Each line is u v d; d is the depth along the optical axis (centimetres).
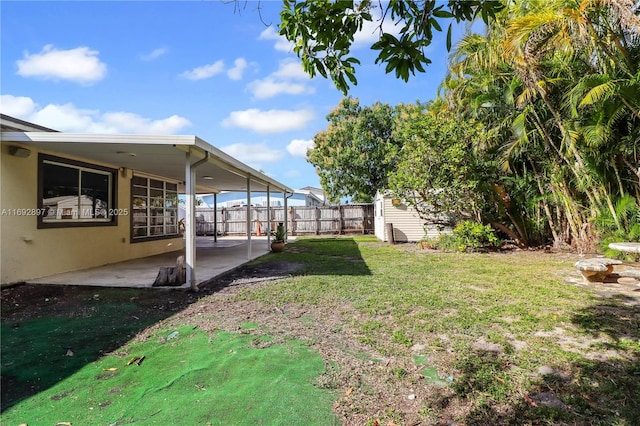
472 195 1102
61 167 673
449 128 1059
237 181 1108
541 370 275
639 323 377
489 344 327
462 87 1108
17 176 579
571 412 220
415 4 212
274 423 212
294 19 223
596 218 861
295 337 350
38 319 409
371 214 1839
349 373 275
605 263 572
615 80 673
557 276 640
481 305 448
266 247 1232
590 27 659
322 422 214
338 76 243
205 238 1720
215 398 241
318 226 1867
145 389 254
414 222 1387
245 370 281
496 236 1125
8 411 226
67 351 320
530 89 825
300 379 266
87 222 749
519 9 818
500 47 854
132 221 915
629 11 591
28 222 600
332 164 2041
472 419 215
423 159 1096
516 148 980
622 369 274
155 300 488
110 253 823
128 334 362
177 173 969
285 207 1412
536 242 1105
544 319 392
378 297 489
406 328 370
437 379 264
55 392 250
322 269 735
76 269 716
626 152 768
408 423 212
